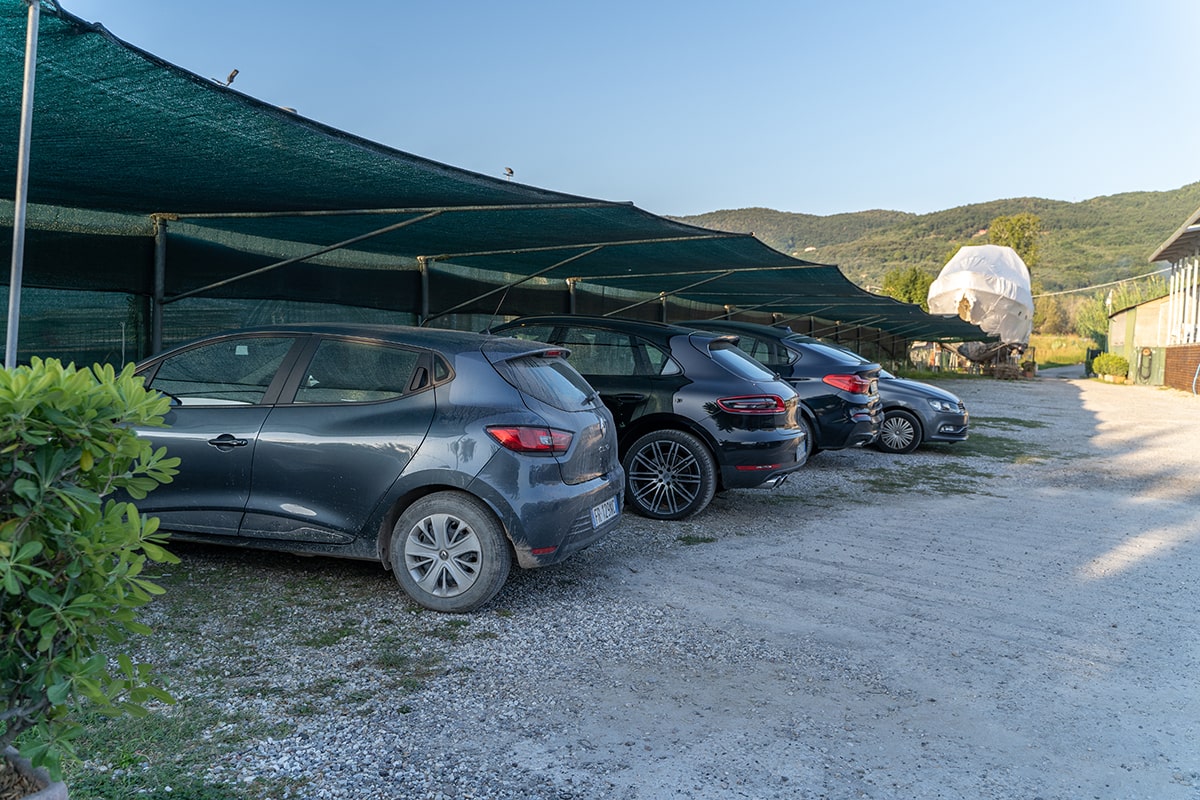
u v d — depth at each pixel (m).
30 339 7.57
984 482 10.17
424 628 4.46
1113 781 3.17
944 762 3.27
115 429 1.76
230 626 4.34
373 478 4.71
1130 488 10.05
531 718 3.50
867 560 6.23
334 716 3.42
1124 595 5.59
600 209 6.70
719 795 2.96
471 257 11.41
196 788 2.82
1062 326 93.62
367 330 5.10
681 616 4.82
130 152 5.25
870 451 12.76
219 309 9.30
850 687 3.95
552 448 4.76
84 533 1.76
